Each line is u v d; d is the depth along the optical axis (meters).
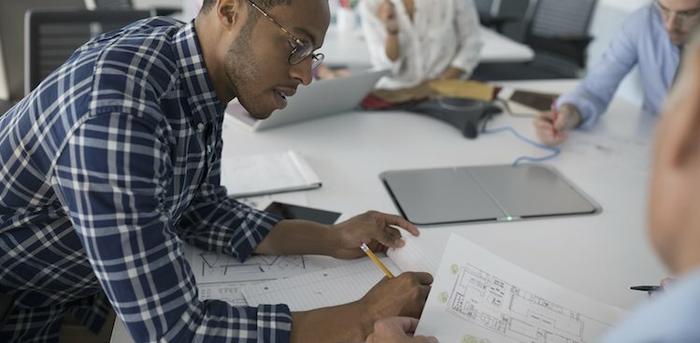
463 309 0.85
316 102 1.61
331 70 2.01
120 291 0.74
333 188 1.30
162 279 0.74
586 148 1.59
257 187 1.26
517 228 1.16
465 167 1.44
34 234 0.90
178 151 0.88
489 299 0.87
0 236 0.90
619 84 1.88
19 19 2.08
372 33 2.44
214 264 1.02
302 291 0.95
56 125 0.75
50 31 2.00
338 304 0.92
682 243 0.34
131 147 0.72
